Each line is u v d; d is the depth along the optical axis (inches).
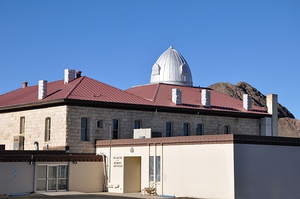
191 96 1952.5
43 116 1643.7
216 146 1258.6
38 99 1663.4
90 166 1537.9
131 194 1435.8
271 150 1285.7
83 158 1520.7
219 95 2081.7
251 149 1248.2
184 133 1800.0
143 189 1413.6
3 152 1349.7
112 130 1642.5
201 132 1841.8
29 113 1710.1
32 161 1397.6
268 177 1268.5
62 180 1467.8
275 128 1998.0
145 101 1738.4
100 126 1622.8
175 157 1358.3
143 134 1551.4
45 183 1425.9
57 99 1555.1
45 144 1616.6
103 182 1561.3
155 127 1729.8
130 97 1727.4
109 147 1558.8
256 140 1259.8
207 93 1878.7
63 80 1876.2
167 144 1384.1
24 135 1717.5
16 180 1360.7
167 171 1374.3
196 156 1302.9
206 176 1272.1
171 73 2415.1
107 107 1632.6
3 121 1828.2
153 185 1403.8
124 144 1510.8
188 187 1312.7
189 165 1317.7
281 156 1304.1
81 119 1584.6
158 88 1953.7
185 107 1793.8
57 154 1485.0
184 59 2493.8
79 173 1507.1
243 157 1229.7
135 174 1530.5
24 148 1713.8
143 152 1450.5
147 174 1428.4
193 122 1818.4
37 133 1660.9
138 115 1699.1
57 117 1579.7
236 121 1923.0
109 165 1551.4
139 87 2057.1
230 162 1218.0
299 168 1337.4
